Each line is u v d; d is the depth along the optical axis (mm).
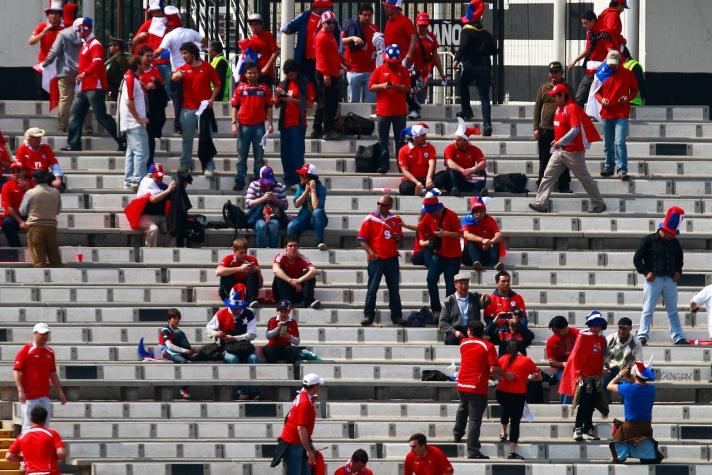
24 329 74000
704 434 69188
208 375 71312
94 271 77688
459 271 77250
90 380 70875
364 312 75250
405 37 88250
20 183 79875
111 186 84750
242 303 72125
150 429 68562
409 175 83125
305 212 79500
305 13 87938
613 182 85000
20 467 66000
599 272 78812
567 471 66188
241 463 66500
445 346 73188
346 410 70375
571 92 81688
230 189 84625
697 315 76375
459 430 67625
